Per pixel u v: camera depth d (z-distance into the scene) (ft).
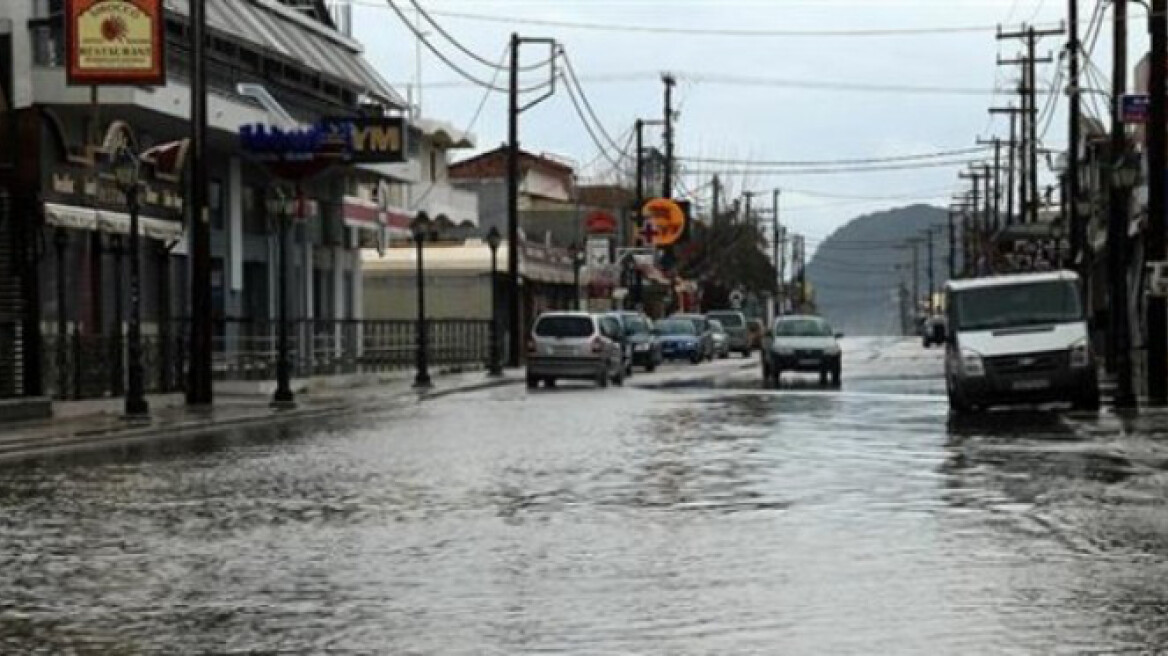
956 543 68.80
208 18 213.25
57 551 70.49
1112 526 73.05
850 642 48.98
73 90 179.11
